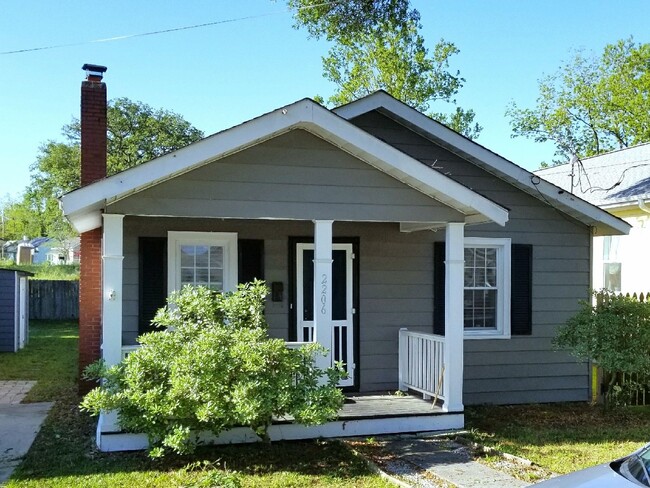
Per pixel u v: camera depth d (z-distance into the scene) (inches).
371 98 401.7
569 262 435.2
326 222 307.1
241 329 274.7
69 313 1001.5
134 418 258.8
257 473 257.1
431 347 352.5
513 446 303.6
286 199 300.8
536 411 395.9
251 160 296.4
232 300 286.5
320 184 305.4
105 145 429.1
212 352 259.1
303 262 387.2
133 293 359.6
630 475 152.6
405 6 657.6
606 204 524.4
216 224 373.1
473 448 297.9
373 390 393.1
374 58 1029.2
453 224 327.6
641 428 348.8
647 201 479.5
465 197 315.0
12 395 415.2
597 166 685.9
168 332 281.3
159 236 364.2
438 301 406.9
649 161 619.8
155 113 1801.2
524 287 425.4
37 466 261.6
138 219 361.7
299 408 261.9
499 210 317.7
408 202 319.0
